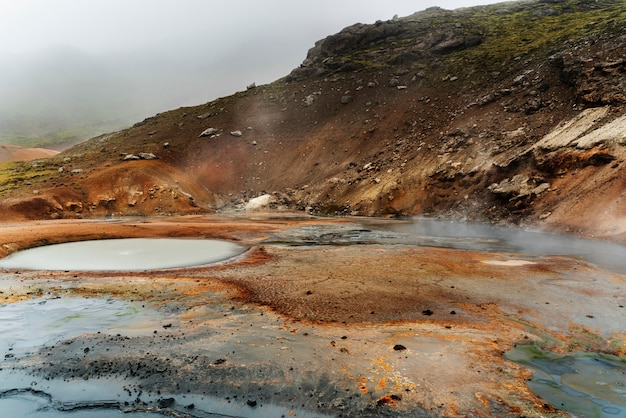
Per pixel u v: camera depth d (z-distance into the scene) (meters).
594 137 36.28
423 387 8.55
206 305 14.40
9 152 170.12
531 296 15.11
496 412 7.68
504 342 10.91
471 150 51.50
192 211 58.34
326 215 55.84
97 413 7.88
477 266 20.42
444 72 80.81
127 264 22.05
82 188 56.59
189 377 9.16
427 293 15.60
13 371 9.50
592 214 30.80
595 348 10.55
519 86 59.88
